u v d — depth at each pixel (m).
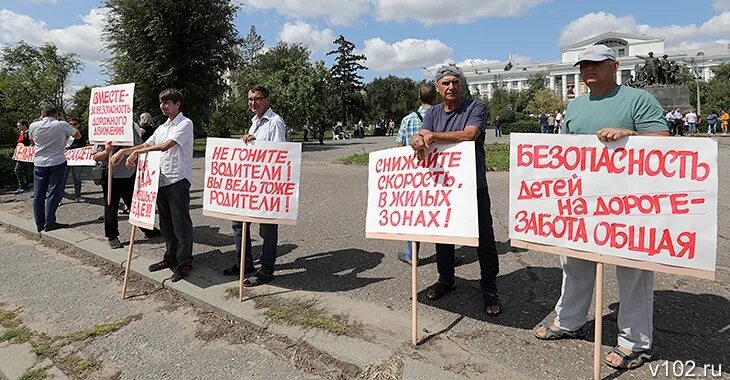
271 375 3.16
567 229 2.95
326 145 29.91
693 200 2.58
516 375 2.89
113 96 6.09
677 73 25.62
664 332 3.38
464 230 3.27
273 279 4.68
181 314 4.15
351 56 56.50
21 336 3.87
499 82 104.25
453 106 3.75
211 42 22.83
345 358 3.20
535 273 4.68
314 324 3.65
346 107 56.28
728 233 5.85
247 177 4.35
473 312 3.81
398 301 4.07
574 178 2.92
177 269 4.74
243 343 3.58
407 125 4.96
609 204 2.81
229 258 5.47
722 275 4.46
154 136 4.93
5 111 37.94
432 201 3.42
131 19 22.03
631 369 2.93
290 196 4.28
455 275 4.70
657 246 2.68
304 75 31.53
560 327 3.32
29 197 10.55
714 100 49.53
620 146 2.77
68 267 5.55
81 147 9.47
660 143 2.65
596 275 3.00
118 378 3.23
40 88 36.81
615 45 96.06
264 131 4.60
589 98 3.14
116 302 4.46
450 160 3.38
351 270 4.93
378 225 3.68
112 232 5.98
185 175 4.72
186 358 3.43
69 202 9.57
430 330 3.50
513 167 3.12
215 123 35.38
